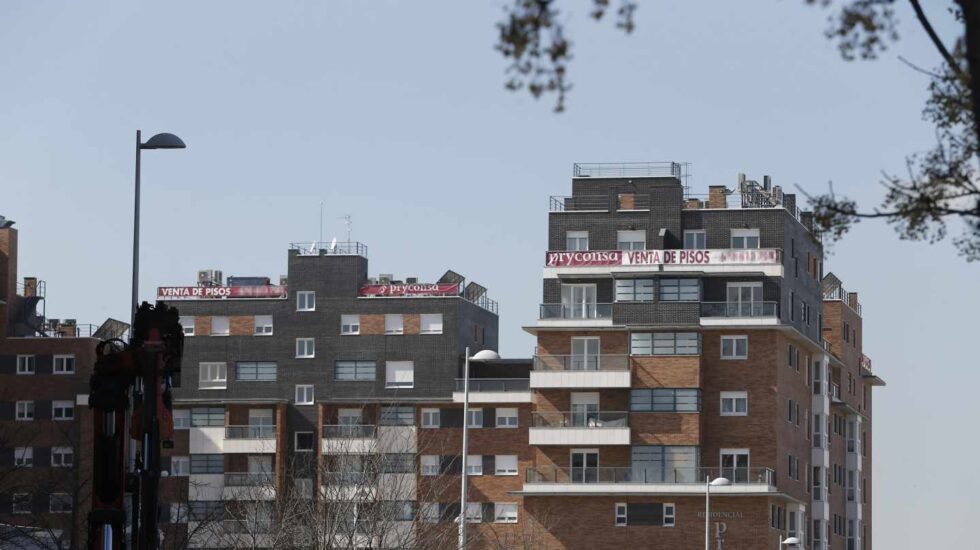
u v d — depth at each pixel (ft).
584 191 626.23
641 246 608.60
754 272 587.68
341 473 447.42
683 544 569.64
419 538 448.24
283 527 398.42
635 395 581.53
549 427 581.53
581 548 575.79
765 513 566.77
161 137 265.13
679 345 581.94
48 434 652.48
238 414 645.51
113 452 184.03
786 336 599.16
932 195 96.37
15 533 390.63
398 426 633.61
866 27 89.45
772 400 580.71
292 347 654.12
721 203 618.03
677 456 575.38
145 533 181.16
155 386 182.29
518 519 622.13
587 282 598.34
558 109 86.02
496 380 636.48
